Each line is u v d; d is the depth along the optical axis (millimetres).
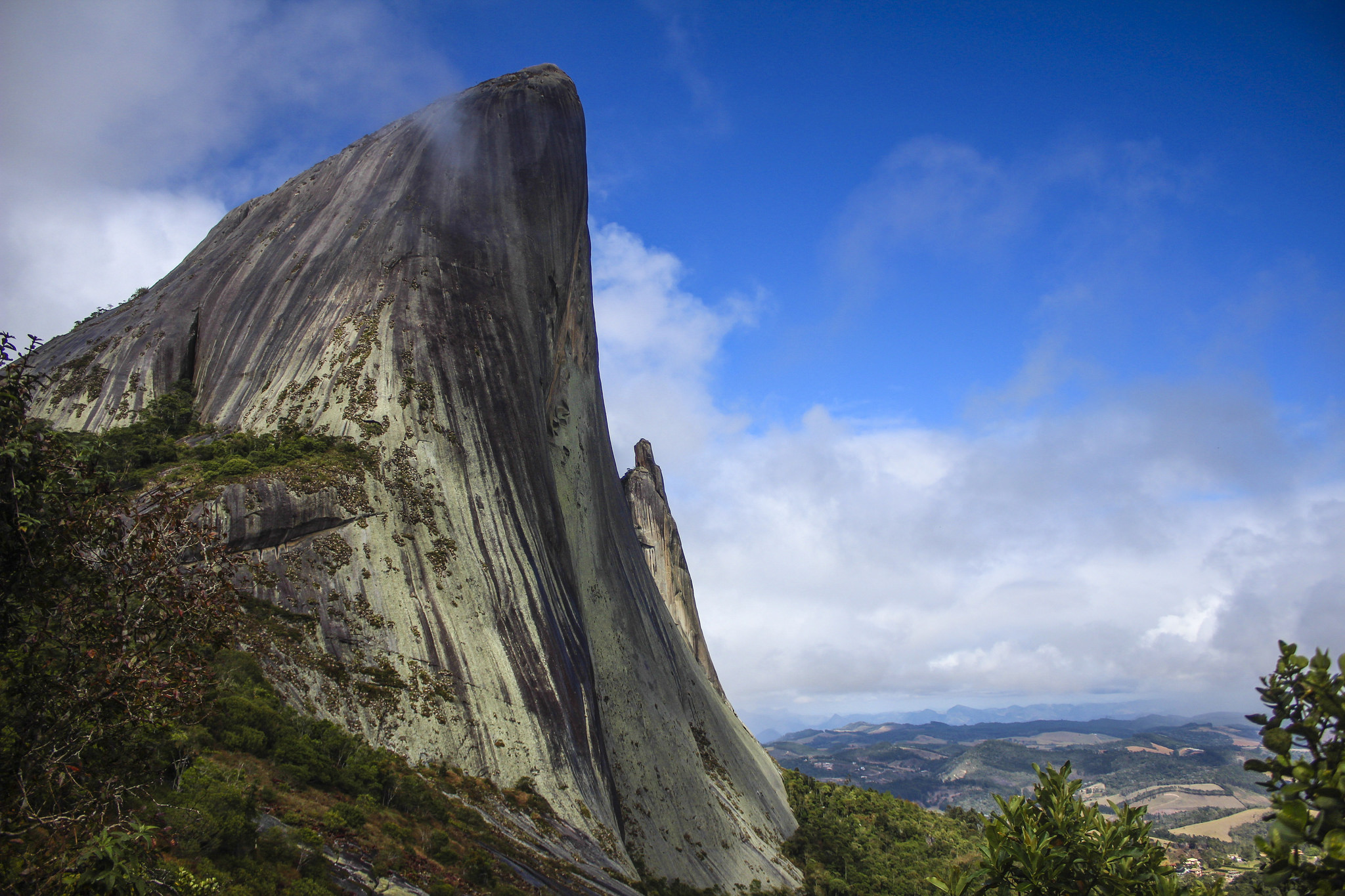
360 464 53000
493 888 31922
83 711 14094
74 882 13125
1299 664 10258
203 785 24812
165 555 15539
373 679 43562
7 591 14156
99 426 62281
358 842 29109
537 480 62750
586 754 49969
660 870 50125
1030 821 15508
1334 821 8953
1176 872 15875
